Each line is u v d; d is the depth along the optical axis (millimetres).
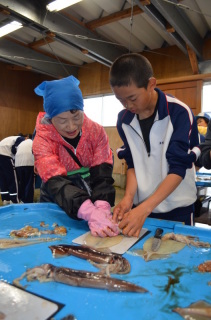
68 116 1073
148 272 686
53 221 1117
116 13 3279
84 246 809
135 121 1223
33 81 6277
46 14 3068
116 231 946
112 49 4219
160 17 2947
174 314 526
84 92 5566
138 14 3303
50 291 604
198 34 3697
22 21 3088
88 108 5668
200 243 849
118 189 5055
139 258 768
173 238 894
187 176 1214
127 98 979
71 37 3473
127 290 601
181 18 3053
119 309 543
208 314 522
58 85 1076
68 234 974
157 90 1187
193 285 625
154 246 841
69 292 601
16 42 4406
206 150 1303
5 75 5711
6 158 3369
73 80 1169
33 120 6332
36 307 542
